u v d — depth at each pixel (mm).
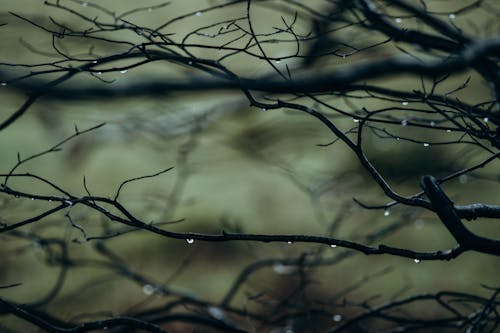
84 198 1625
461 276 6121
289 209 7090
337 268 6133
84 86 4031
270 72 3756
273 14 5090
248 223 6887
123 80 4043
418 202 1611
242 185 7367
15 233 2887
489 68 2279
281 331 2781
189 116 4797
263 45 4688
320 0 3279
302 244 5766
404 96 1979
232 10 5215
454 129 1781
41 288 5789
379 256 6324
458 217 1554
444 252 1557
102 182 7055
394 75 3361
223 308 2814
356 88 1966
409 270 6180
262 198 7207
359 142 1667
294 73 3602
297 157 5168
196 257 6430
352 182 4398
